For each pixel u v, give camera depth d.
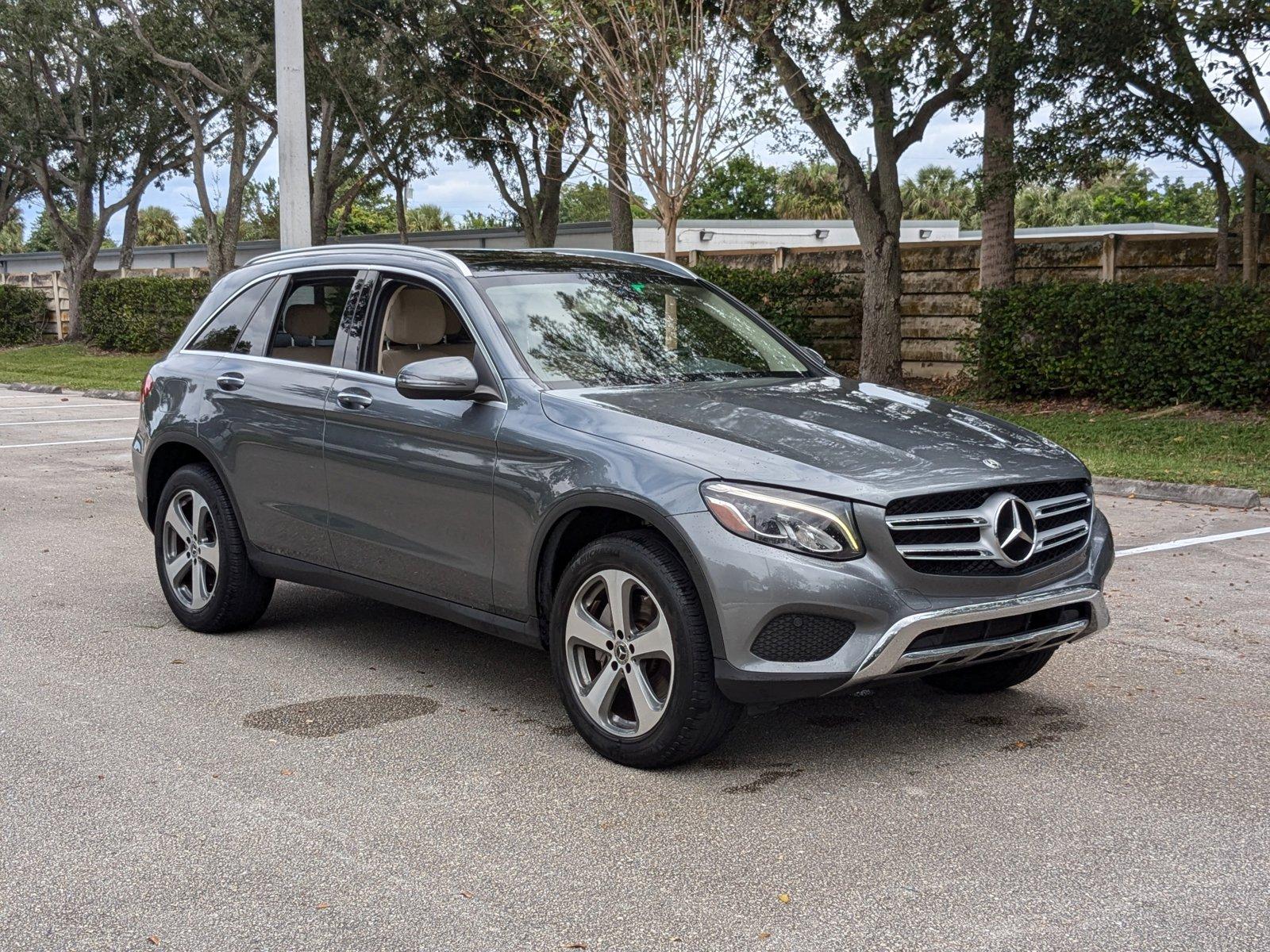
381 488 5.21
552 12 14.80
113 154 35.12
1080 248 16.69
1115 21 13.18
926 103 16.33
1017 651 4.41
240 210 30.59
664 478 4.20
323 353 5.80
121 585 7.41
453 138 24.03
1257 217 14.83
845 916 3.29
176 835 3.84
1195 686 5.38
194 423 6.13
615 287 5.63
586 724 4.52
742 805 4.07
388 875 3.56
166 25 27.78
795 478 4.07
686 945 3.14
